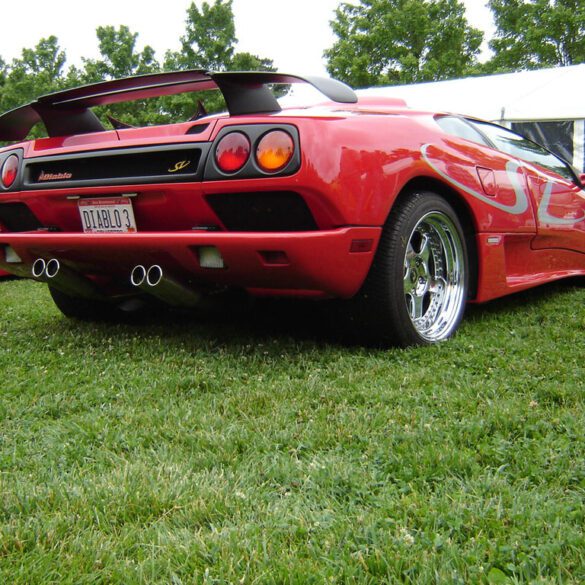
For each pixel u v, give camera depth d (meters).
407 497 1.39
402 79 24.16
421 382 2.26
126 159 2.56
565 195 3.99
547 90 9.83
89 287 3.09
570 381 2.18
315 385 2.22
